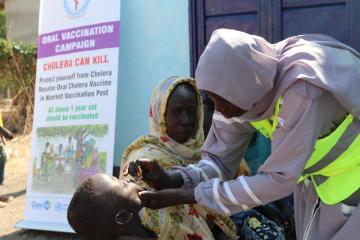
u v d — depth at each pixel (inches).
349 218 78.0
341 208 79.4
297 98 72.4
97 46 182.5
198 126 118.3
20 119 385.4
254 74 72.9
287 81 73.1
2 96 388.5
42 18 195.6
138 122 194.1
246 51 73.0
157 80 189.0
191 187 94.4
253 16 170.7
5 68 386.0
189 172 95.0
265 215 129.6
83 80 184.7
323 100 73.0
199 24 177.9
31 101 386.9
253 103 75.0
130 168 92.7
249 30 171.8
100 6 183.0
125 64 193.5
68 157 185.8
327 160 78.7
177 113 111.7
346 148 77.2
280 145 74.2
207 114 151.1
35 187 191.8
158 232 97.1
